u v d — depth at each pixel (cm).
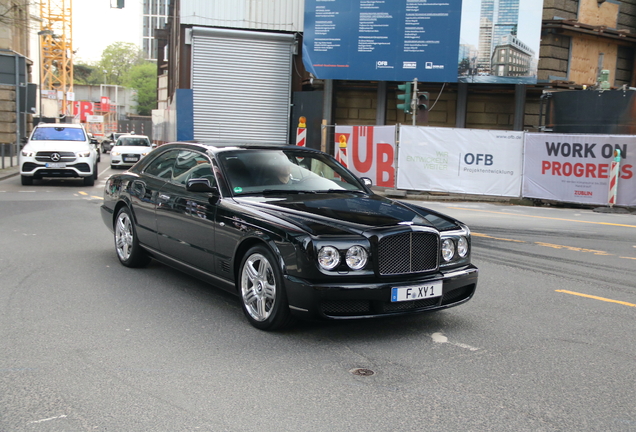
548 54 2342
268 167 585
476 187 1683
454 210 1459
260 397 363
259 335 481
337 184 600
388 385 387
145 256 706
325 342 469
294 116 2455
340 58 2139
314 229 457
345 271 451
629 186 1502
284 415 339
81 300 572
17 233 940
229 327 500
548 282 707
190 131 2409
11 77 2733
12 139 3444
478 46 2098
